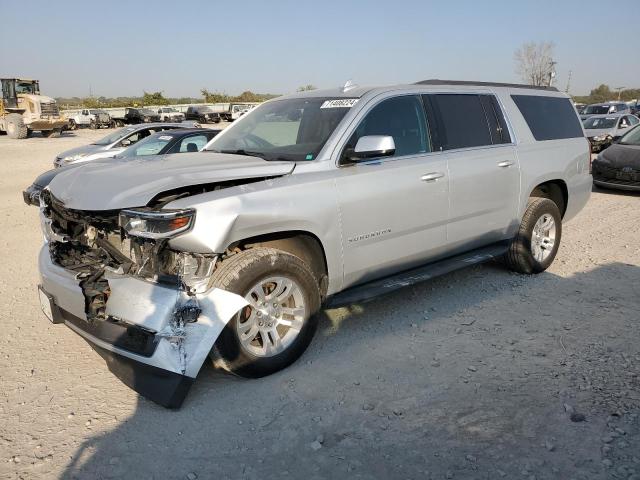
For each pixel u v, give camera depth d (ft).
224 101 256.32
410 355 13.58
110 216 11.39
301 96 16.70
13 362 13.39
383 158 14.62
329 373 12.73
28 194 26.25
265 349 12.31
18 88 108.17
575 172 20.45
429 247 15.83
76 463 9.71
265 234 12.31
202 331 10.89
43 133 113.09
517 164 18.01
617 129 60.18
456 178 15.99
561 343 14.10
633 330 14.79
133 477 9.36
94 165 13.89
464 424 10.66
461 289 18.25
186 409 11.34
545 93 20.38
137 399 11.74
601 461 9.46
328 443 10.20
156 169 12.59
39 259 13.56
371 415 11.05
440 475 9.25
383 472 9.37
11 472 9.48
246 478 9.30
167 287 10.99
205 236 10.88
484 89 18.15
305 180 12.80
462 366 12.99
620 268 20.38
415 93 15.92
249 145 15.48
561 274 19.83
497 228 17.87
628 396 11.44
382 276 15.10
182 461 9.75
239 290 11.41
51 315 12.96
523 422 10.67
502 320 15.67
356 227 13.69
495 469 9.35
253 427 10.73
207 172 12.08
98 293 11.58
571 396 11.52
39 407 11.44
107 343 11.25
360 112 14.43
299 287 12.52
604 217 29.89
